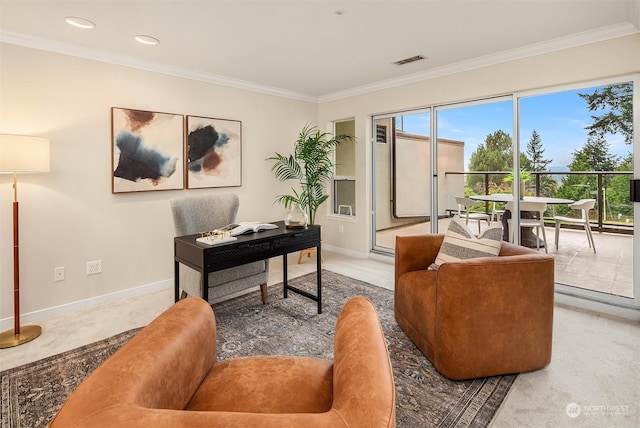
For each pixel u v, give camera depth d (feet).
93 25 8.52
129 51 10.30
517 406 5.72
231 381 3.88
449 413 5.57
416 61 11.55
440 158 13.41
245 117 14.21
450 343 6.28
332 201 17.47
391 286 11.88
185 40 9.56
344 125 16.98
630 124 9.26
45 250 9.55
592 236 10.10
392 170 15.08
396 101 13.94
